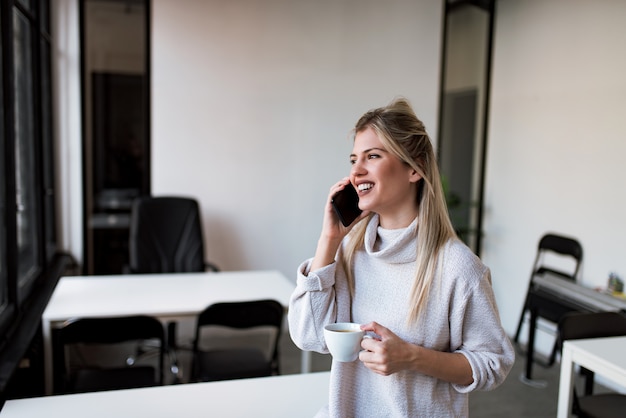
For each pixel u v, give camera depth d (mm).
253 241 4492
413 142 1206
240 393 1844
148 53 4129
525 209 4520
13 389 2205
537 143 4398
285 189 4523
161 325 2512
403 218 1254
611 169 3762
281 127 4461
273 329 4324
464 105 4930
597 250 3867
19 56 3139
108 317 2420
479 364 1189
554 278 3891
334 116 4578
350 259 1328
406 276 1235
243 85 4336
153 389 1859
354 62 4582
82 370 2711
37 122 3463
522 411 3330
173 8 4141
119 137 4180
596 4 3865
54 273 3578
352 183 1240
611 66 3760
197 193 4328
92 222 4230
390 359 1129
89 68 4082
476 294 1182
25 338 2430
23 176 3244
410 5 4672
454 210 4961
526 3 4512
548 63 4285
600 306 3461
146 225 3889
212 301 2979
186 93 4227
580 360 2256
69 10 3969
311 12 4434
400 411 1222
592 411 2369
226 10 4242
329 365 3939
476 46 4906
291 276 4617
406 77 4727
